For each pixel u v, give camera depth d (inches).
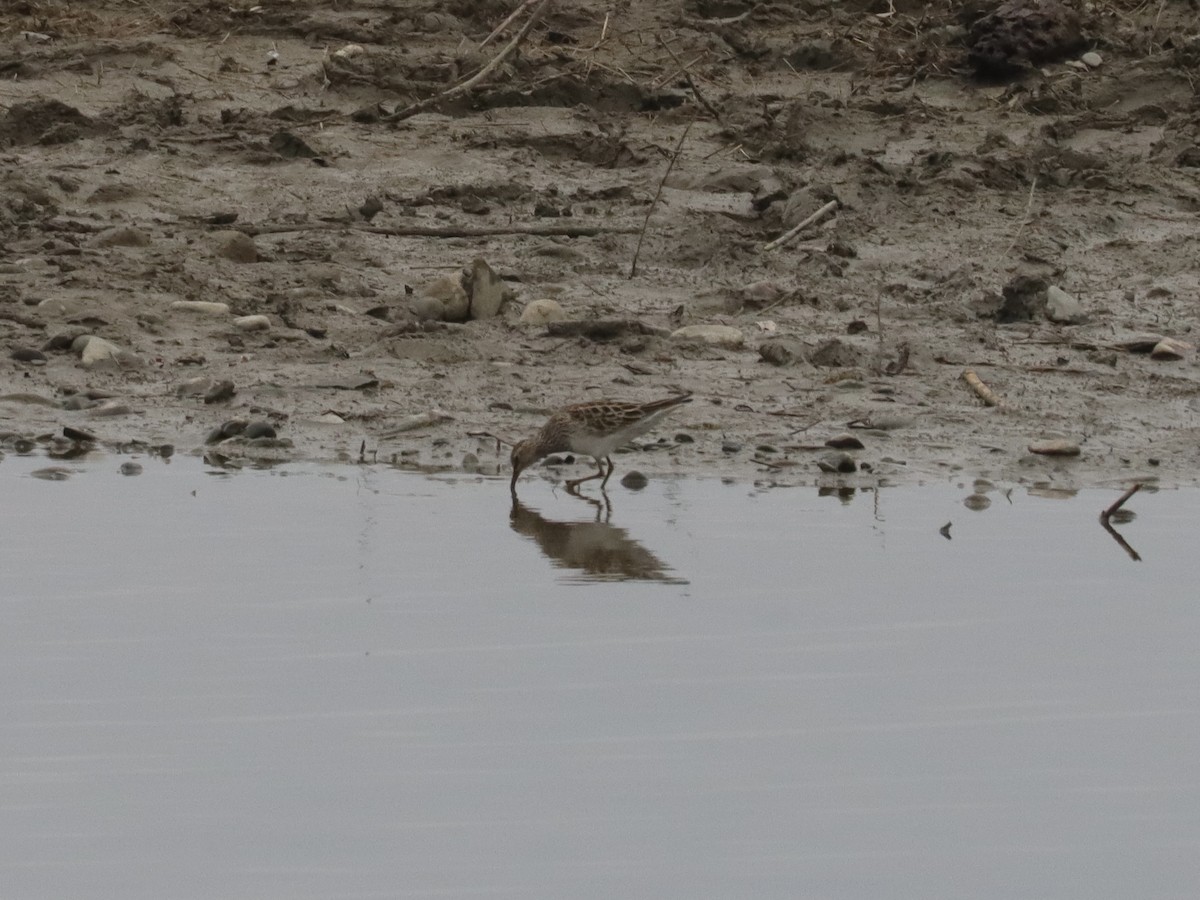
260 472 530.0
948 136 930.1
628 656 397.7
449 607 426.0
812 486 528.4
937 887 309.6
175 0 1042.7
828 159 881.5
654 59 1012.5
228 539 470.6
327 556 458.9
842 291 720.3
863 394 608.4
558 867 312.0
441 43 1008.9
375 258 728.3
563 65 975.6
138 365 609.6
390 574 446.9
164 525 480.1
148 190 789.2
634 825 325.7
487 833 322.0
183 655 394.3
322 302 674.8
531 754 351.3
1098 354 653.3
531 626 414.6
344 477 527.2
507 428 571.8
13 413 570.6
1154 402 610.2
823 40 1037.8
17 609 419.2
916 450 561.3
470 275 668.1
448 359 627.2
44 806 328.2
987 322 693.3
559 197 821.9
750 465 546.6
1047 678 391.5
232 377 602.5
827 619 422.3
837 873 313.0
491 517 494.3
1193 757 356.5
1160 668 397.1
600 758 349.7
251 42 996.6
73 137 844.6
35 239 716.7
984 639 412.2
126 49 953.5
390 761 346.9
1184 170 896.3
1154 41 1054.4
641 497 515.8
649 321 673.6
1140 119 971.3
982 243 785.6
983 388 608.4
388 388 601.0
